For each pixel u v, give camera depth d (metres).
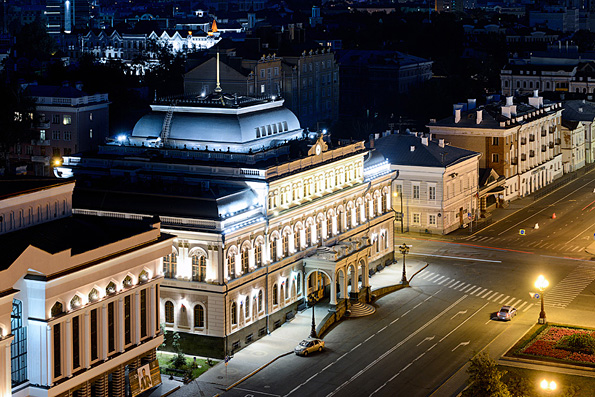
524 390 119.00
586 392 123.25
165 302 140.75
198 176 150.88
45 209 118.94
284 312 152.38
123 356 118.44
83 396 113.00
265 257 147.62
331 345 142.75
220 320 137.62
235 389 126.31
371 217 180.00
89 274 112.25
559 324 150.12
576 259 191.75
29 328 107.31
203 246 137.75
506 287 172.25
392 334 147.25
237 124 157.75
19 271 104.19
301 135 173.12
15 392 106.31
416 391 124.81
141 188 146.75
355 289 160.50
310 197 160.00
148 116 164.88
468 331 148.12
